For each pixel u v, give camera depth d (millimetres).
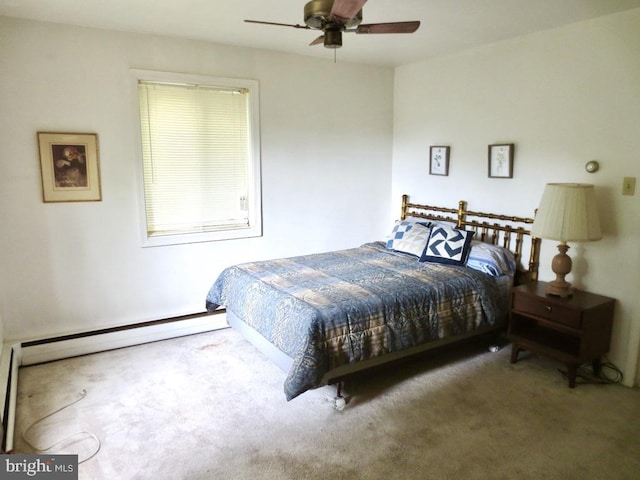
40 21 3189
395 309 2914
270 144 4250
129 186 3629
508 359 3428
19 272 3320
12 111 3170
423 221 4430
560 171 3424
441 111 4398
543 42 3436
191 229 4023
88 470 2189
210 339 3830
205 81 3838
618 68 3008
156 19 3193
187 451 2342
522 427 2547
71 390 2959
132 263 3729
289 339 2691
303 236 4602
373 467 2217
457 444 2393
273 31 3500
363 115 4781
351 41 3785
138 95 3592
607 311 3035
